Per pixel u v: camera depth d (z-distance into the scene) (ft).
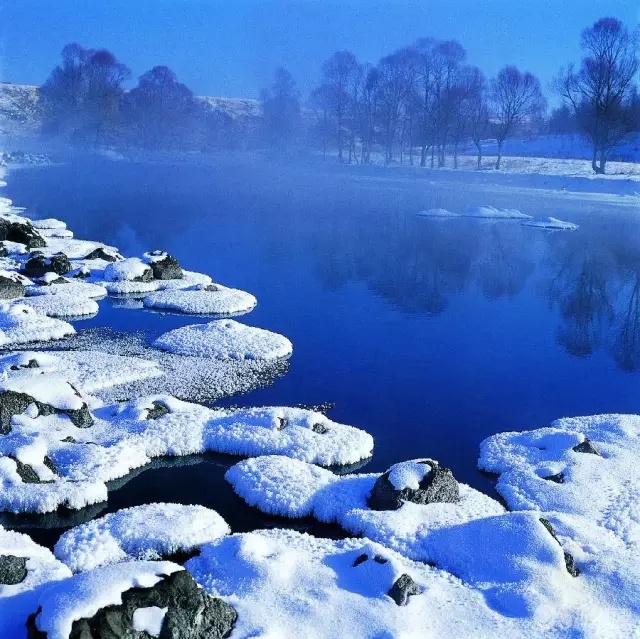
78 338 79.87
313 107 396.16
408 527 42.19
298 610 33.19
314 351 79.56
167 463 52.80
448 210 207.62
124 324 86.38
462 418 62.90
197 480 50.42
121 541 40.29
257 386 67.92
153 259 107.96
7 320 80.79
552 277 123.65
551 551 36.99
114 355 72.84
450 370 75.56
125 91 441.27
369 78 339.57
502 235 167.02
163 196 224.74
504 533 38.63
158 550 40.06
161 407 58.29
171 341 77.56
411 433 59.41
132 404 57.88
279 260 131.64
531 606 33.86
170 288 103.30
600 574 36.65
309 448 53.47
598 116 262.06
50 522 44.47
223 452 54.44
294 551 38.17
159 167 328.29
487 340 87.04
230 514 45.91
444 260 136.56
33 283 99.71
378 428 60.23
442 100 313.73
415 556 39.91
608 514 44.45
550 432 55.21
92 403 59.82
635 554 39.81
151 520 41.83
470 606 34.30
